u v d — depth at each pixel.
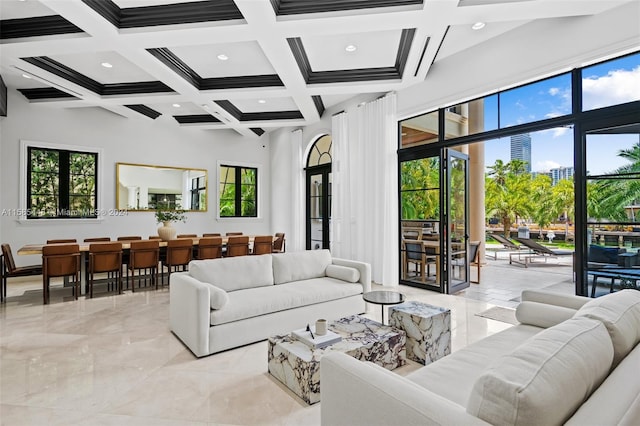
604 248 3.31
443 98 4.66
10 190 5.82
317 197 7.65
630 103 3.13
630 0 2.99
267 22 3.21
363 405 1.17
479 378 0.95
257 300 3.08
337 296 3.57
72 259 4.57
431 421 0.94
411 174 5.35
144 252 5.13
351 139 6.19
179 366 2.60
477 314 3.90
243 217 8.55
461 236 5.18
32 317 3.81
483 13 3.11
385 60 4.62
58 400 2.13
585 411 0.90
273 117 6.99
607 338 1.21
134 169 7.04
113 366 2.60
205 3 3.26
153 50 3.98
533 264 7.98
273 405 2.08
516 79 3.85
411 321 2.65
